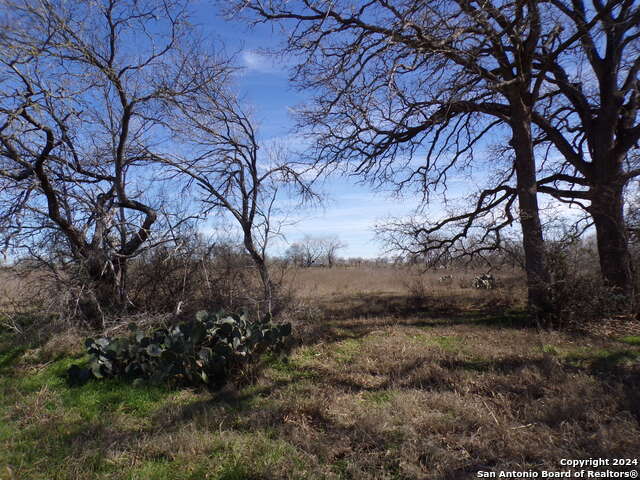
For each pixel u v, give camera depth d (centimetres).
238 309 1007
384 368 704
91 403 592
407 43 941
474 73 1052
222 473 401
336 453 431
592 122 1258
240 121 1120
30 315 975
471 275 1906
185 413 538
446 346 849
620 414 482
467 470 394
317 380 658
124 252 1090
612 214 1167
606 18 1062
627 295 1123
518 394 567
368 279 2217
